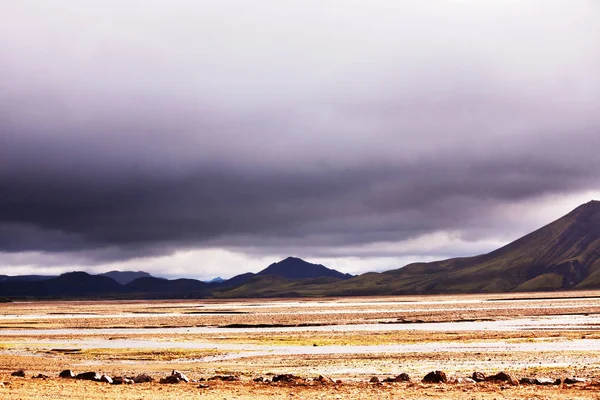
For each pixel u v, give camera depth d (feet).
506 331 321.52
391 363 184.55
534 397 90.27
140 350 253.44
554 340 259.39
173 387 109.70
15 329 430.20
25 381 116.47
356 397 93.71
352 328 381.60
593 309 572.10
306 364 188.65
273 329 391.45
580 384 105.60
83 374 128.88
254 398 92.94
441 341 266.36
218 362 204.23
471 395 94.12
